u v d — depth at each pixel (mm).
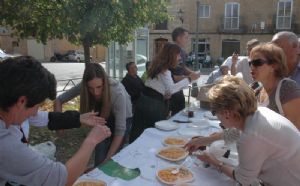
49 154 2621
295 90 1989
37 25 5715
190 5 25562
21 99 1195
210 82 5195
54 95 1335
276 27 25156
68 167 1351
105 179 1952
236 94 1556
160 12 7062
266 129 1519
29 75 1196
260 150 1515
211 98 1633
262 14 25281
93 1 5301
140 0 6109
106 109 2639
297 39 2473
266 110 1658
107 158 2561
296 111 1968
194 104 4195
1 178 1236
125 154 2342
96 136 1540
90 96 2664
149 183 1909
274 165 1558
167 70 3533
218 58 25875
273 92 2064
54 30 5543
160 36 25719
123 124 2762
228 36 25984
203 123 3182
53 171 1264
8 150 1188
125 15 6102
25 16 5320
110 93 2648
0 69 1188
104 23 5586
